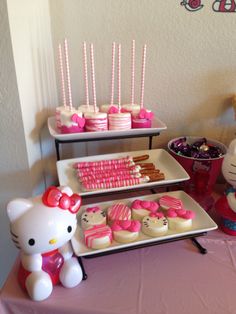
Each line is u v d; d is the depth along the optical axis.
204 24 0.87
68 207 0.59
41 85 0.85
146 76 0.94
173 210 0.74
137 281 0.64
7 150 0.79
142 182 0.76
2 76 0.70
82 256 0.64
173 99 0.97
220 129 1.01
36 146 0.85
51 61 0.92
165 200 0.79
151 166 0.83
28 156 0.79
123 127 0.78
